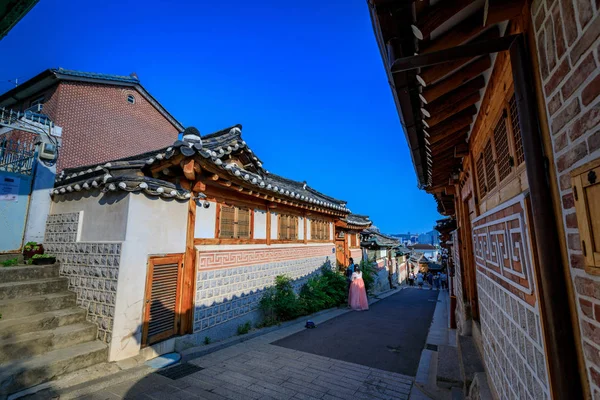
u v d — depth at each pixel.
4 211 6.00
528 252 1.77
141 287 4.95
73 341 4.46
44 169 6.58
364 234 19.55
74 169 7.47
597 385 1.14
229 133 7.98
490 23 1.66
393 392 4.32
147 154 7.53
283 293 8.33
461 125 3.21
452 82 2.25
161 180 5.50
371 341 6.93
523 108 1.60
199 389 4.13
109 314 4.66
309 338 6.98
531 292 1.75
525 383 1.95
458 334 5.70
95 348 4.40
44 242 6.32
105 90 12.52
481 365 4.02
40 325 4.45
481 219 3.30
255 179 6.81
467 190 4.74
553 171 1.44
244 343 6.32
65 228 5.94
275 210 8.84
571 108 1.25
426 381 4.68
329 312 10.40
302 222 10.42
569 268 1.34
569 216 1.32
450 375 4.44
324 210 10.98
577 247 1.26
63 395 3.63
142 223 5.05
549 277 1.42
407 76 2.06
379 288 18.67
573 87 1.23
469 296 5.40
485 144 3.11
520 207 1.89
